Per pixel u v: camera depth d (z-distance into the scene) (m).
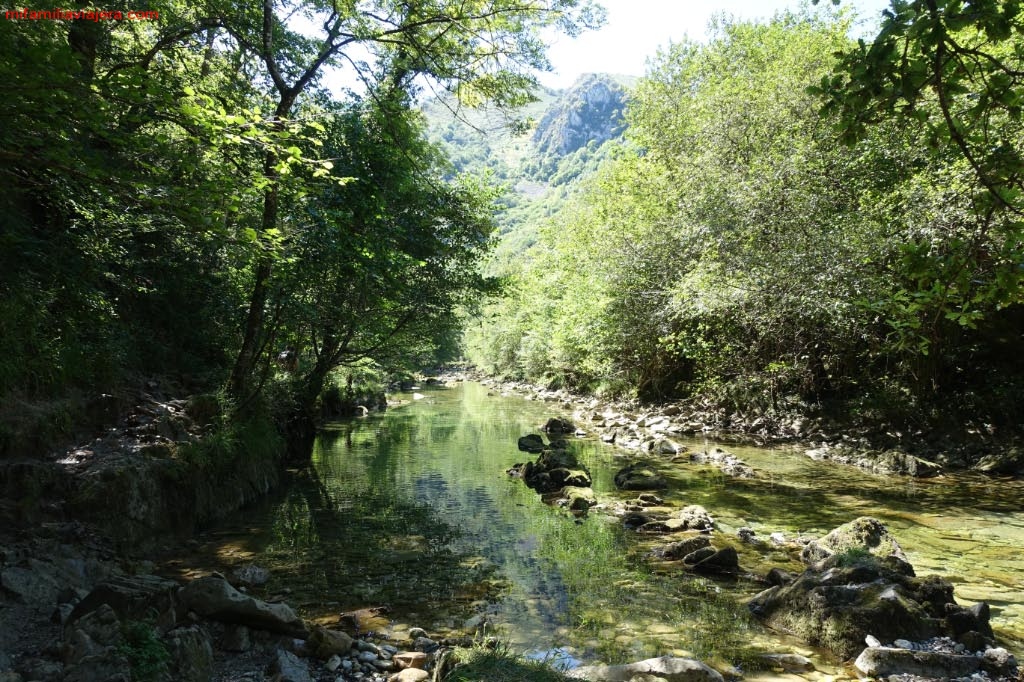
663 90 30.05
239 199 6.98
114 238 11.66
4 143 5.59
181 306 14.36
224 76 15.24
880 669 5.46
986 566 8.41
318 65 13.61
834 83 3.63
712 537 9.97
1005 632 6.30
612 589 7.69
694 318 23.58
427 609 7.00
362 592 7.48
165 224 11.67
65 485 7.67
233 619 5.82
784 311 18.80
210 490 10.46
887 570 6.77
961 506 11.83
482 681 4.36
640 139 30.83
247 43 13.11
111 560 7.12
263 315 14.11
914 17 3.20
